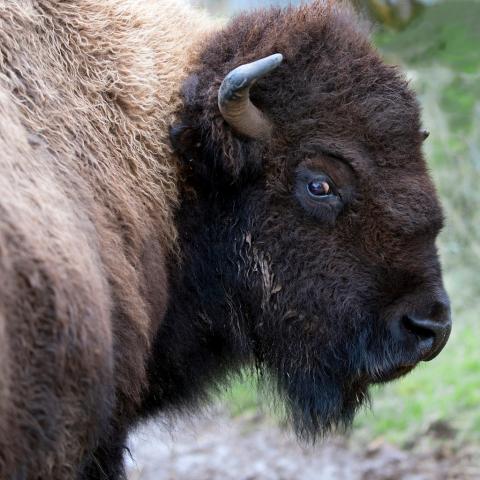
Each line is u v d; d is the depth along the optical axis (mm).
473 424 26859
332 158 16109
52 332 12180
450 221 35562
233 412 31703
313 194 16141
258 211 16297
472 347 30922
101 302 13148
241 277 16531
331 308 16297
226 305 16781
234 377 18031
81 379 12758
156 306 15586
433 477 25156
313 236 16234
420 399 28797
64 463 12992
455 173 36094
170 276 16359
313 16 16641
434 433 27203
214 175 16188
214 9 29234
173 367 16953
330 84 16188
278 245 16297
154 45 16656
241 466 27938
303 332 16516
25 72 14461
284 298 16406
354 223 16141
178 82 16453
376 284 16188
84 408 12977
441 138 35188
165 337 16672
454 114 35094
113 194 14859
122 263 14477
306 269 16297
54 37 15336
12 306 11625
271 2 17312
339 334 16375
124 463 16094
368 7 29766
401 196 16094
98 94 15469
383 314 16234
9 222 11703
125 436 15234
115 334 14172
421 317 16156
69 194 13750
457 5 32406
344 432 17953
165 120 16172
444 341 16422
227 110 15445
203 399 17922
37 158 13438
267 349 16875
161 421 17969
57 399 12492
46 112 14461
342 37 16484
